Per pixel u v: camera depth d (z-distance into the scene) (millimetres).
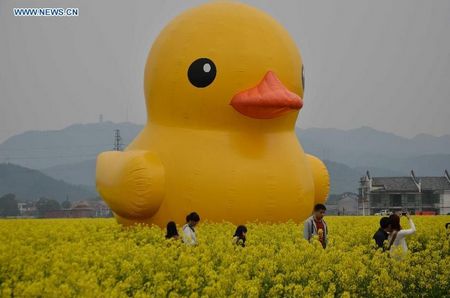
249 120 14984
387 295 9391
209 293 8391
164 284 8680
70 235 14578
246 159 14758
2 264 9852
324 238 12148
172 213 14719
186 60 15102
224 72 14852
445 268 10688
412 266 10805
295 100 14305
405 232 12047
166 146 15055
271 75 14898
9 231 14883
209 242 12258
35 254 10750
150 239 13328
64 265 9164
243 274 9281
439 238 14953
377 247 11977
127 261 9789
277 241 12742
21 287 7980
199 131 15008
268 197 14680
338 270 9797
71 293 7859
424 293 10078
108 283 8359
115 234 14195
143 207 14617
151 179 14484
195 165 14641
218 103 14891
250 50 15016
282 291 9125
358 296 9523
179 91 15109
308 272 9836
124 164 14820
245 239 12336
